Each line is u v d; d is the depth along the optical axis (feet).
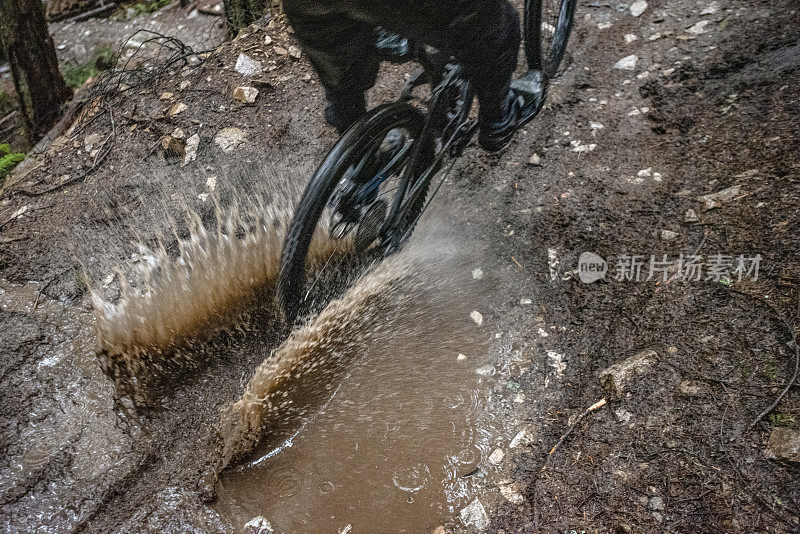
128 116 14.12
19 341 10.50
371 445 8.64
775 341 7.93
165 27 24.80
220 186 12.58
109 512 8.39
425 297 10.41
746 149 10.78
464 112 8.73
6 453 9.08
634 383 8.17
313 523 7.98
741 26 13.20
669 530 6.82
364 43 7.58
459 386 9.13
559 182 11.57
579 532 7.12
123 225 12.17
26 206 12.90
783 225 9.17
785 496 6.64
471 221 11.41
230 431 9.13
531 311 9.82
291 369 9.66
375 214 8.60
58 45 25.71
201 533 8.11
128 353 10.17
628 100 12.71
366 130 7.72
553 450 7.99
